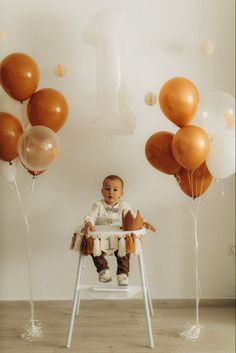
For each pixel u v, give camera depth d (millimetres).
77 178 2883
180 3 2814
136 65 2832
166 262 2910
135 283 2912
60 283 2914
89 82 2840
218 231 2900
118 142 2867
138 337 2479
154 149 2346
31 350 2332
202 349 2328
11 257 2900
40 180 2881
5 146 2332
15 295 2916
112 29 2480
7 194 2877
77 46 2824
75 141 2869
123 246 2320
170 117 2289
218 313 2801
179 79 2270
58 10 2811
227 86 2824
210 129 2240
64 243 2904
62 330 2572
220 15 2809
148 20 2816
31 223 2893
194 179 2354
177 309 2885
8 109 2770
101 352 2311
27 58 2385
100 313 2828
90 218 2443
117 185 2574
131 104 2838
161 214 2893
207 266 2908
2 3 2805
